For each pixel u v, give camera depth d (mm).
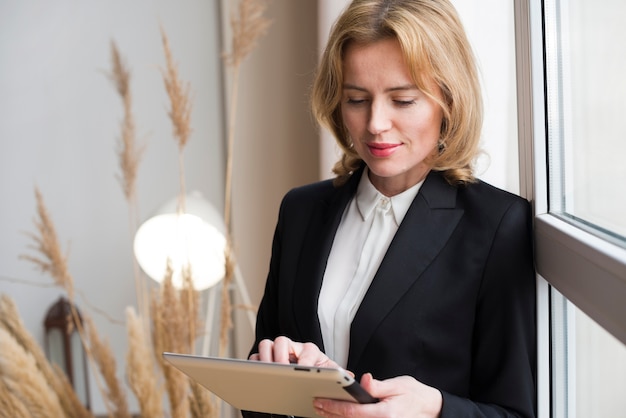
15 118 3451
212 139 3480
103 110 3471
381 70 1358
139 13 3443
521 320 1423
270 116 3371
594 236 1213
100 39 3445
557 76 1470
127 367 2994
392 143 1392
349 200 1623
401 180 1533
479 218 1459
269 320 1748
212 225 3059
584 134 1311
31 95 3447
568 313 1489
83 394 3436
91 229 3502
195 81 3465
